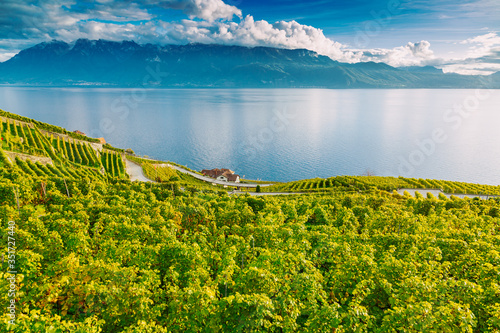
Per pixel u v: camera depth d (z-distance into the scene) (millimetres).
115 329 18844
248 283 21250
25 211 33688
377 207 51469
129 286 19906
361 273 23625
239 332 17094
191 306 18625
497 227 40594
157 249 25703
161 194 54844
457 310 17562
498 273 23000
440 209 51250
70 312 21188
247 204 48188
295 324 18234
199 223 38312
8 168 54312
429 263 26656
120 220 34281
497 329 18297
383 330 18031
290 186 104812
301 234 31719
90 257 26203
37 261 23781
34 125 92875
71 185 50594
